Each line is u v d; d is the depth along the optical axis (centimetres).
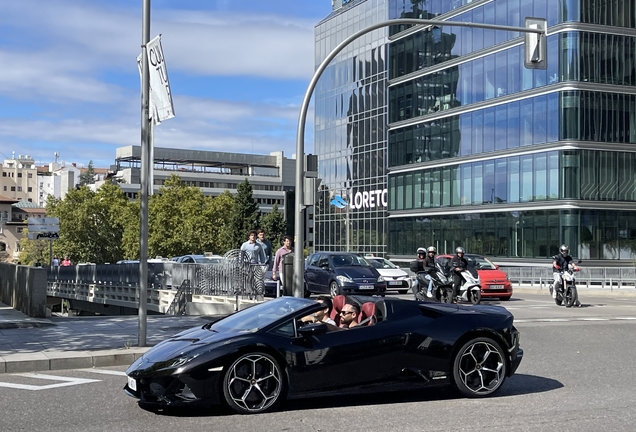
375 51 6366
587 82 4453
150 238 7062
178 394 743
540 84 4638
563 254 2362
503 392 884
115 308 3531
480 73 5128
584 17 4456
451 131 5384
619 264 4494
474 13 5194
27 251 9638
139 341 1223
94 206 7562
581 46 4456
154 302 2820
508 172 4872
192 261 2914
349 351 796
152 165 1232
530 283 3647
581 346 1323
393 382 812
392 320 825
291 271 1556
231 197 7512
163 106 1189
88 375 1026
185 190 7269
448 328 836
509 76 4884
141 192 1237
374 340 806
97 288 3659
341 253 2536
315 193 1548
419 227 5741
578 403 814
